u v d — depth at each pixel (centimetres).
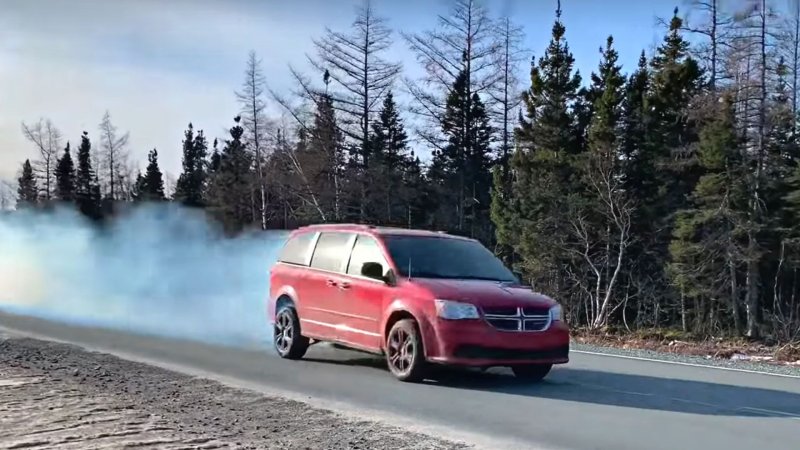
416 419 780
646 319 3694
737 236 3419
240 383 970
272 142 5103
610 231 3691
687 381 1070
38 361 1101
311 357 1209
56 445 632
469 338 916
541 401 884
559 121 4162
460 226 4734
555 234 3722
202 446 640
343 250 1127
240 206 5419
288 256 1244
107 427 696
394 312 992
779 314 3344
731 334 3325
